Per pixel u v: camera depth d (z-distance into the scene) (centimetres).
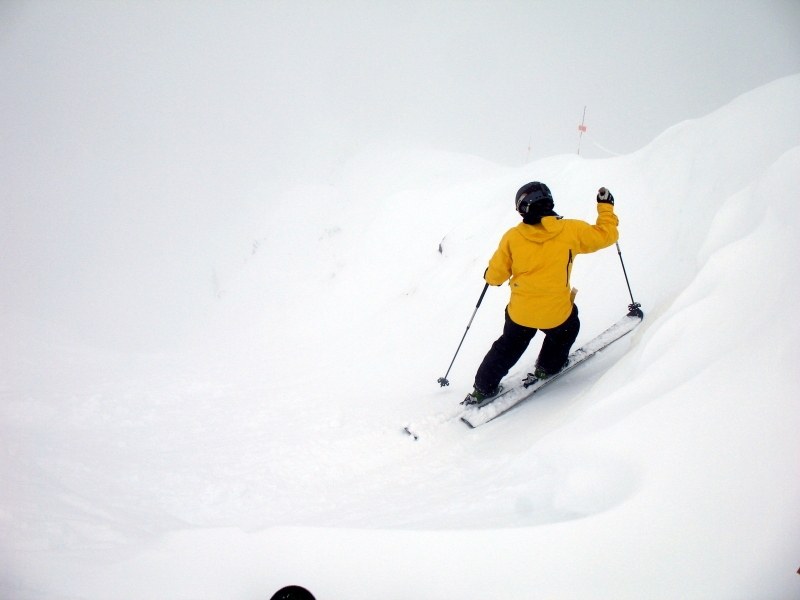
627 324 414
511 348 382
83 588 172
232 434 517
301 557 182
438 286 973
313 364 847
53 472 365
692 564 146
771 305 206
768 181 285
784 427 165
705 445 172
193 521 327
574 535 163
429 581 165
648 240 506
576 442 208
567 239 326
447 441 398
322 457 421
